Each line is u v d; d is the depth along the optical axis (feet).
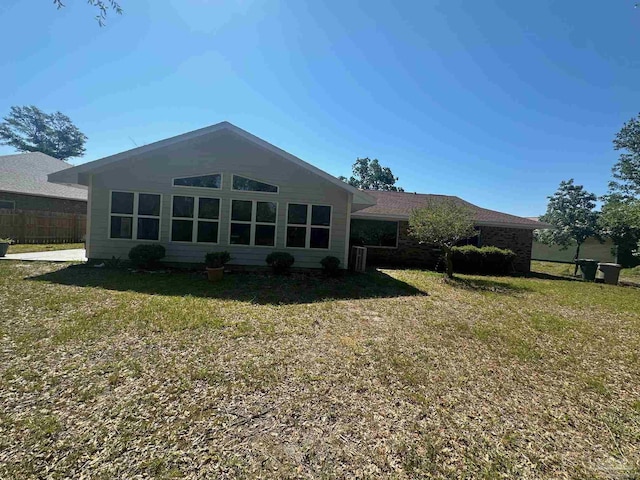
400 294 25.02
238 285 24.79
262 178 31.71
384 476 6.37
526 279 38.86
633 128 62.54
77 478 5.86
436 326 16.97
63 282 22.50
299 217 32.30
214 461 6.50
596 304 25.36
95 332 13.30
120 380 9.55
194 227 31.01
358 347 13.34
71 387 9.04
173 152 30.60
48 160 67.97
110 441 6.90
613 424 8.66
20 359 10.67
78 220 55.88
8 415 7.63
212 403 8.59
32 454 6.40
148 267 29.22
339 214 32.73
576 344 15.35
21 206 51.75
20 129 119.96
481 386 10.52
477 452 7.24
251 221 31.71
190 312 16.69
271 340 13.61
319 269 32.68
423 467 6.66
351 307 20.04
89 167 28.22
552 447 7.59
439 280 33.58
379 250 47.83
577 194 75.46
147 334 13.46
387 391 9.81
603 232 65.41
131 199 30.32
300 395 9.28
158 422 7.65
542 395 10.16
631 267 63.93
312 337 14.28
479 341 14.96
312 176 32.30
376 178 154.92
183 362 11.00
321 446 7.16
